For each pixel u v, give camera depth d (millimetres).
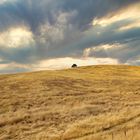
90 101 40125
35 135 27219
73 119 32062
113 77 67812
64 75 64938
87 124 29547
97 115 33500
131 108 36531
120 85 55406
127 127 28047
